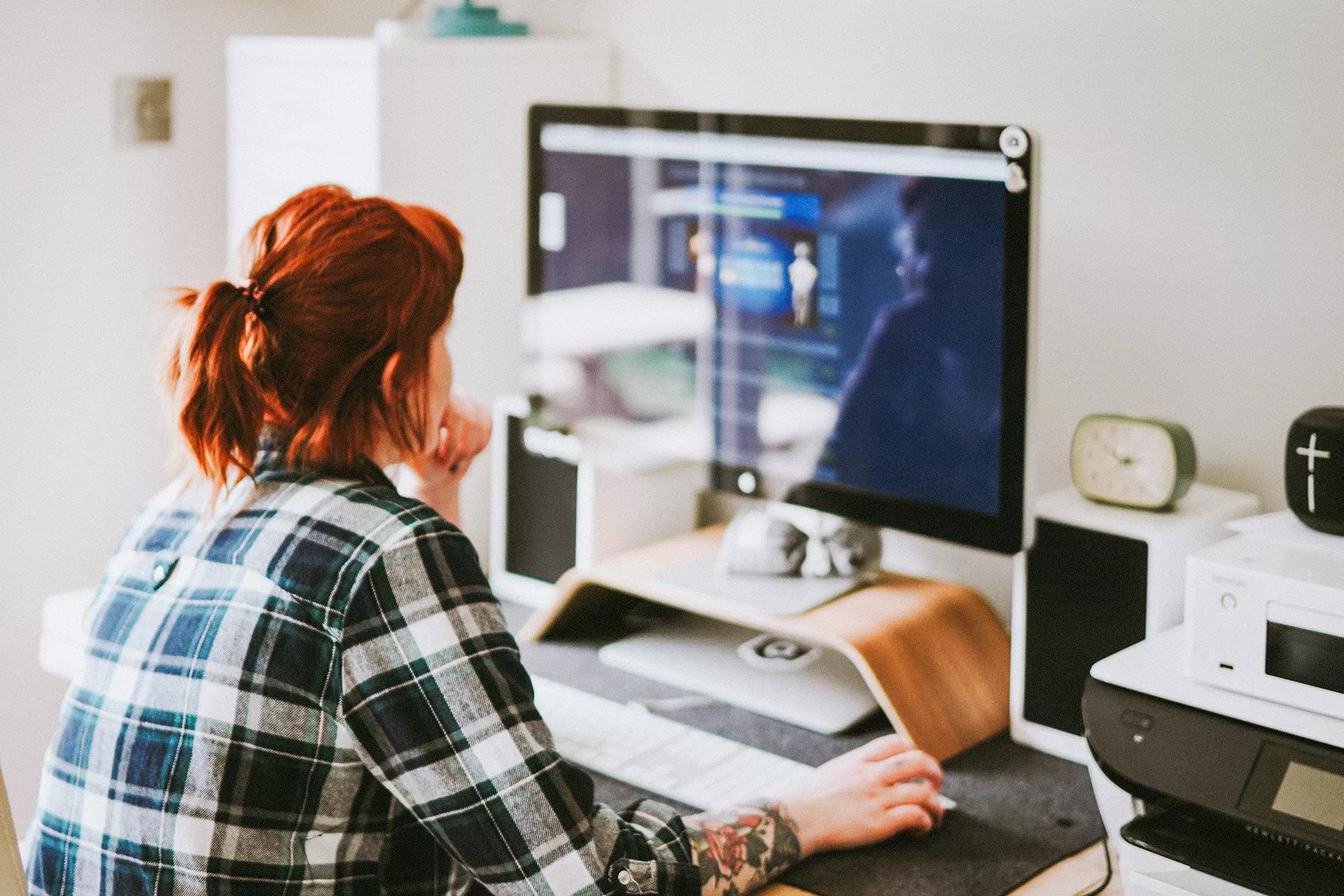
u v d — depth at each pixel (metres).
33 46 1.97
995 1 1.68
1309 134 1.48
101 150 2.06
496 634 1.01
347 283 1.02
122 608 1.06
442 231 1.09
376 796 1.00
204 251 2.21
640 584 1.67
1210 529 1.45
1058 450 1.73
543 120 1.76
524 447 1.90
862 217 1.49
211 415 1.01
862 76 1.81
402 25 1.95
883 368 1.50
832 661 1.68
